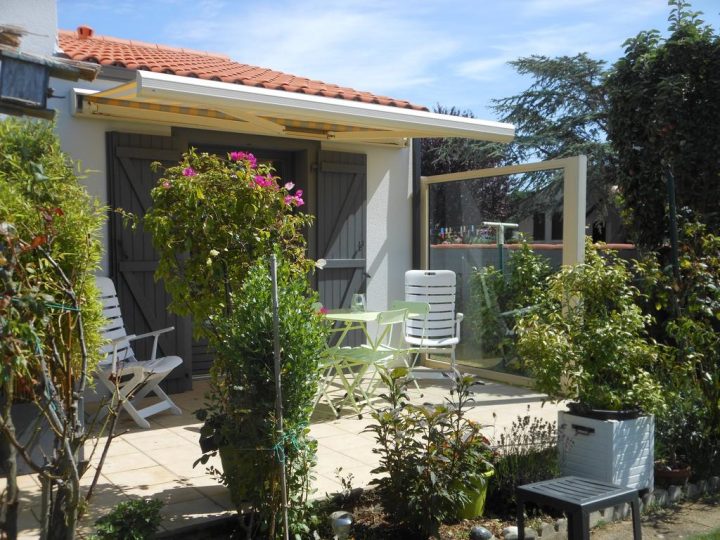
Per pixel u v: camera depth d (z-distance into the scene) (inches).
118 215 251.3
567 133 820.0
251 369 133.3
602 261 181.0
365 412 244.5
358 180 316.5
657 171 249.4
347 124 257.4
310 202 302.7
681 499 183.0
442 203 333.1
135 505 132.3
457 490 148.0
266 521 134.3
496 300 305.1
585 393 171.8
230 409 138.1
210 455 143.5
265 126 259.0
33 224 126.2
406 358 328.5
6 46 107.0
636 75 256.5
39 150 149.5
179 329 267.6
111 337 232.8
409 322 319.9
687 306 203.2
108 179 250.7
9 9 215.5
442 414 151.9
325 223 307.0
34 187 128.0
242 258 159.6
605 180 735.7
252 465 134.6
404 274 337.1
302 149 301.1
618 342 171.5
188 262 161.6
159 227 157.2
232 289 159.5
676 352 197.3
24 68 107.5
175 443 203.6
